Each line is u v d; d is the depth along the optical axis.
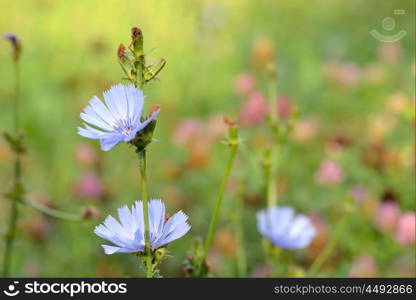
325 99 1.48
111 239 0.49
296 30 2.09
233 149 0.55
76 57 1.77
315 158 1.23
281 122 1.30
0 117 1.45
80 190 1.10
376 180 1.13
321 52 1.86
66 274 1.01
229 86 1.66
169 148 1.35
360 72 1.60
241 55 1.83
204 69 1.75
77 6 2.02
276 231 0.74
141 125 0.48
